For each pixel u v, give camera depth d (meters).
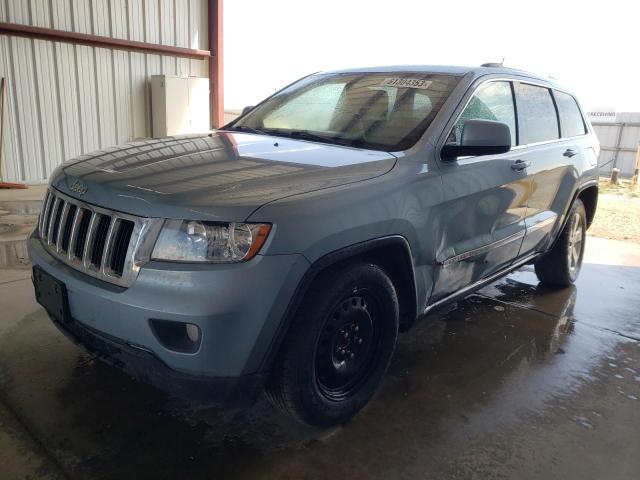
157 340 2.01
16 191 8.88
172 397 2.72
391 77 3.43
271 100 3.86
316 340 2.27
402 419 2.66
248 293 1.99
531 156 3.69
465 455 2.41
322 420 2.43
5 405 2.57
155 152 2.69
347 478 2.23
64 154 10.19
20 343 3.19
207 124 11.95
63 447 2.31
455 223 2.97
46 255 2.49
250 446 2.39
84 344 2.32
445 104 3.01
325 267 2.21
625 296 4.73
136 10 10.70
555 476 2.31
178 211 2.02
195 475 2.19
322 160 2.57
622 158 20.30
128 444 2.36
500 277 3.82
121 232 2.14
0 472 2.13
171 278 1.97
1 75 9.12
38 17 9.34
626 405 2.92
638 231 7.88
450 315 4.07
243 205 2.04
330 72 3.86
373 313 2.61
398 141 2.87
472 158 3.09
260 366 2.12
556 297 4.61
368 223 2.35
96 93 10.46
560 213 4.29
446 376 3.12
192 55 11.85
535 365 3.32
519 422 2.70
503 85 3.54
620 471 2.37
